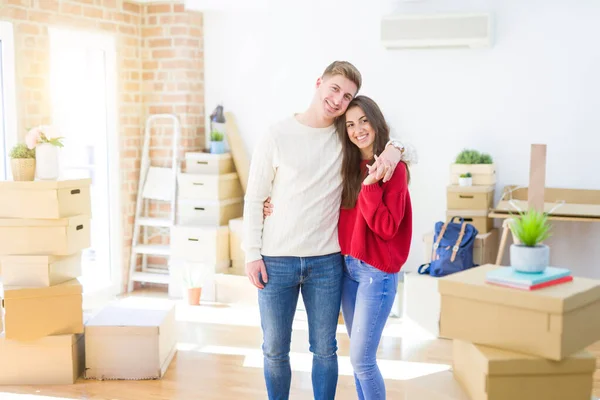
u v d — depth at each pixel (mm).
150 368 3768
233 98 5906
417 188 5422
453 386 2137
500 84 5133
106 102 5531
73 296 3660
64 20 4949
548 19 4965
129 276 5805
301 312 5141
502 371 1878
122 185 5691
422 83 5324
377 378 2602
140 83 5836
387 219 2457
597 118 4914
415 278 4543
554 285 1965
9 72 4508
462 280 2041
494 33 5102
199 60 5902
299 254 2656
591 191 4922
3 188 3570
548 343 1859
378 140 2570
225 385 3695
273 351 2764
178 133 5734
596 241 5016
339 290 2734
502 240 4598
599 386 3623
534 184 2334
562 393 1910
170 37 5723
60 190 3551
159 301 4309
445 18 5008
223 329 4707
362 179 2631
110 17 5418
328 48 5559
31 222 3562
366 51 5445
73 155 5590
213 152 5723
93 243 5742
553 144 5039
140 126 5859
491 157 5180
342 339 4492
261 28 5750
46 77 4816
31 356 3668
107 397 3514
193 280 5508
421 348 4285
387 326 4746
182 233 5570
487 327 1979
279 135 2648
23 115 4621
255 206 2689
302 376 3820
